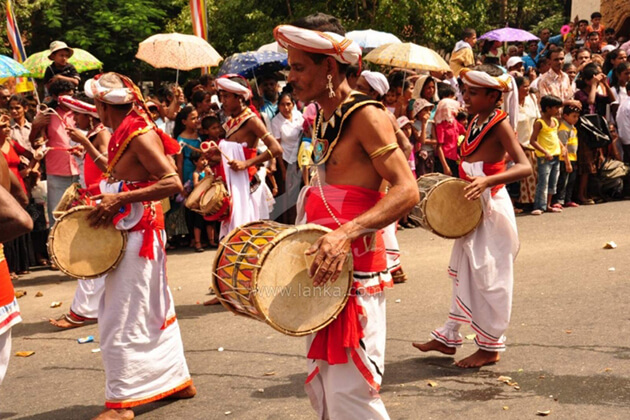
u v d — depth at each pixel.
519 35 15.28
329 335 2.88
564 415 3.88
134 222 4.09
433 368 4.69
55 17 19.12
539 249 8.00
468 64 12.09
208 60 9.84
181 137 8.94
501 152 4.65
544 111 10.10
